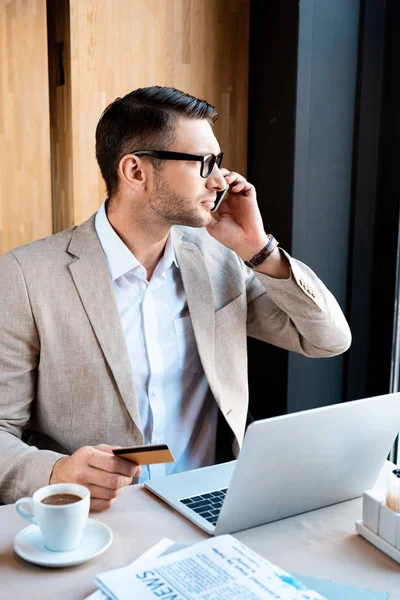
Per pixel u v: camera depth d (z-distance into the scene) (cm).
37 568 85
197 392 154
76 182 199
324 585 80
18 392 138
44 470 112
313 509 104
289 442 91
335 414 94
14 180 192
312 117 206
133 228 144
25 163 193
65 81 199
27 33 188
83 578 83
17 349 136
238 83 222
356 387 224
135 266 145
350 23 206
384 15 206
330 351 157
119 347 138
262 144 220
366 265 218
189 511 100
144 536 94
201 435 156
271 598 73
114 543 91
